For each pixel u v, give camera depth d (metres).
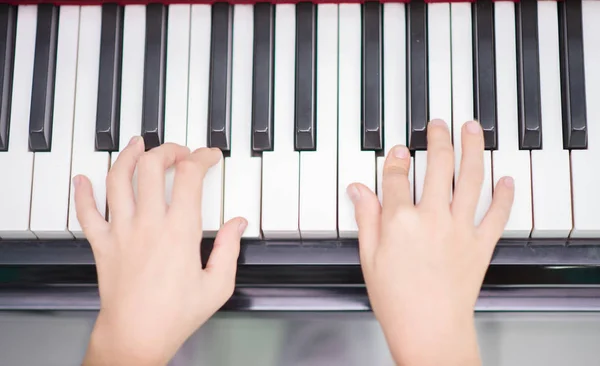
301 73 0.77
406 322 0.71
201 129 0.77
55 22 0.78
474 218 0.75
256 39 0.77
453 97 0.77
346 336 0.81
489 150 0.76
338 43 0.77
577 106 0.75
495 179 0.76
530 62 0.76
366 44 0.77
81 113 0.77
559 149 0.76
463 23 0.77
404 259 0.72
